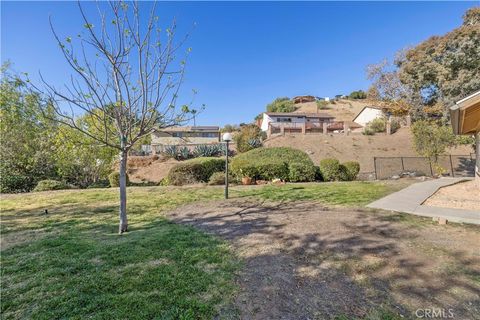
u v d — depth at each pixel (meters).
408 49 19.72
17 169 11.05
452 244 3.58
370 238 3.83
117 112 4.35
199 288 2.50
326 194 7.51
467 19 15.65
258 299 2.33
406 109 22.53
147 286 2.54
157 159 18.84
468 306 2.19
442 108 16.30
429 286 2.51
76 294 2.41
